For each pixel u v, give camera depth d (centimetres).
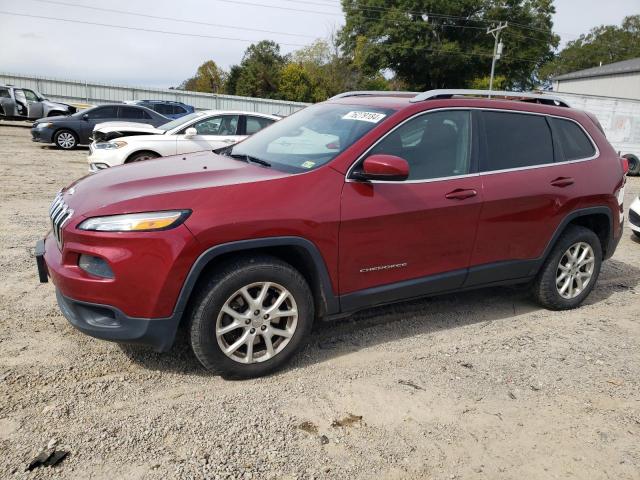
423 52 4781
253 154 393
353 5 5094
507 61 5112
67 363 334
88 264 294
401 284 370
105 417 285
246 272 310
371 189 345
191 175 337
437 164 377
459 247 388
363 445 276
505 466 268
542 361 376
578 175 445
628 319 463
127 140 923
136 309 292
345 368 350
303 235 321
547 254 442
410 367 356
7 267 495
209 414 292
